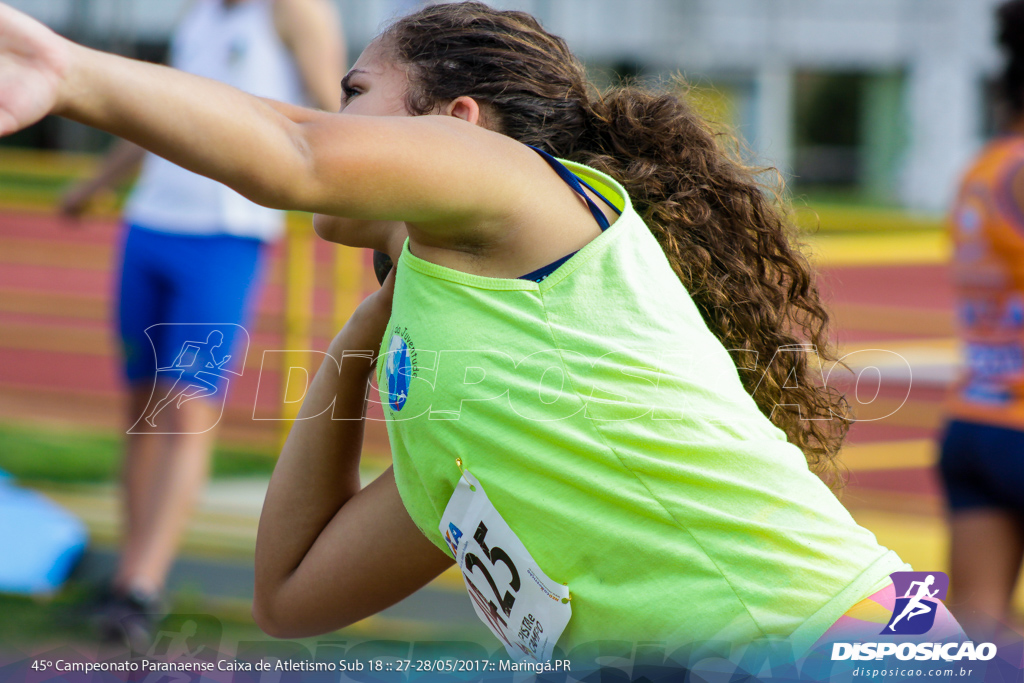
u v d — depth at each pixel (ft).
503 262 15.65
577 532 15.62
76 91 11.12
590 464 15.56
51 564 41.11
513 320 15.48
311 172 12.67
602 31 287.48
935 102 314.14
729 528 15.49
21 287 105.29
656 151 19.12
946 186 308.60
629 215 16.47
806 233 22.86
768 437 16.47
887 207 292.61
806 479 16.35
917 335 77.41
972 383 33.55
